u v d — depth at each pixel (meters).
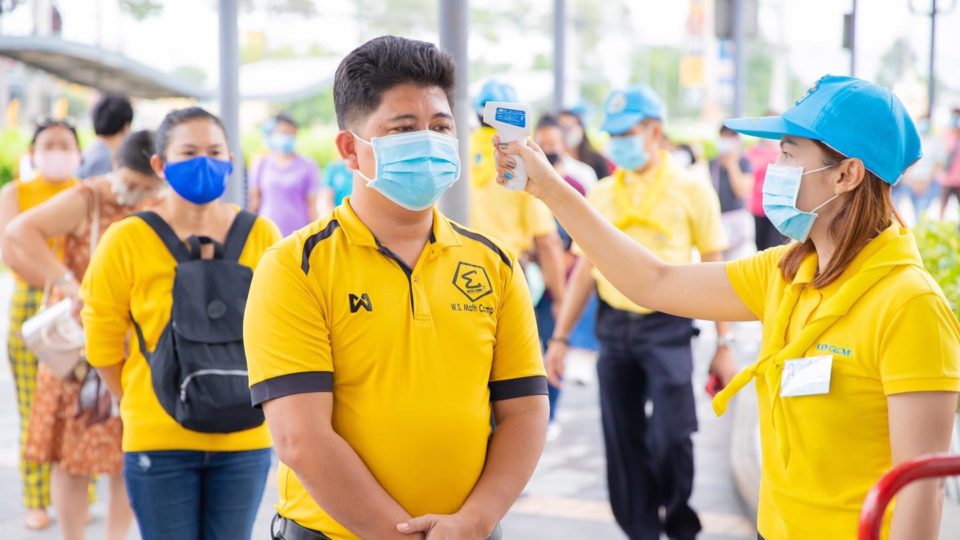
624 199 4.87
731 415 8.02
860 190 2.42
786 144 2.51
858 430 2.35
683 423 4.72
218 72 7.04
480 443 2.48
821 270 2.49
